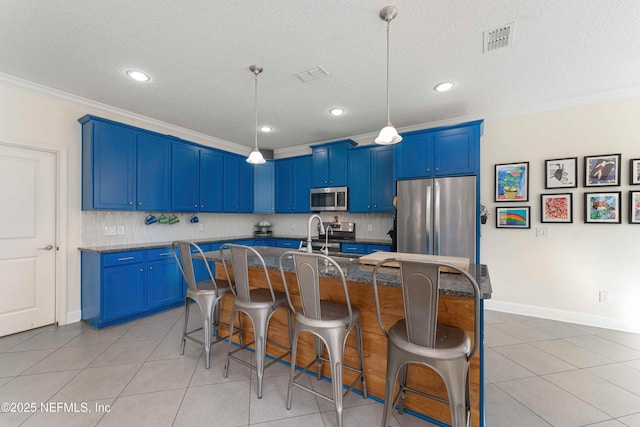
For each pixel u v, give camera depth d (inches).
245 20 70.7
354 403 68.1
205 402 68.3
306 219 201.9
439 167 128.6
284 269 73.5
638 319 109.7
